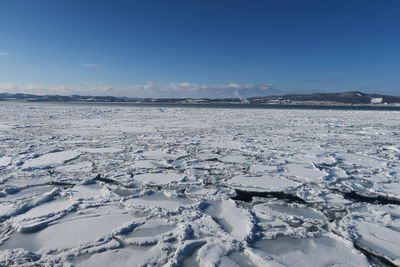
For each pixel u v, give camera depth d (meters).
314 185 5.98
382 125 18.23
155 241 3.62
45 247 3.45
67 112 30.84
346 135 13.27
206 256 3.28
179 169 7.11
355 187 5.83
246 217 4.36
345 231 3.92
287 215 4.49
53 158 8.05
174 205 4.82
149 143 10.77
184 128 15.98
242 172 6.86
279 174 6.70
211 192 5.46
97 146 10.00
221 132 14.20
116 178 6.27
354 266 3.17
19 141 10.84
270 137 12.56
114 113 30.20
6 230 3.87
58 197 5.08
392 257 3.36
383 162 7.89
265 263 3.15
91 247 3.44
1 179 6.08
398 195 5.31
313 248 3.54
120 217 4.30
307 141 11.48
